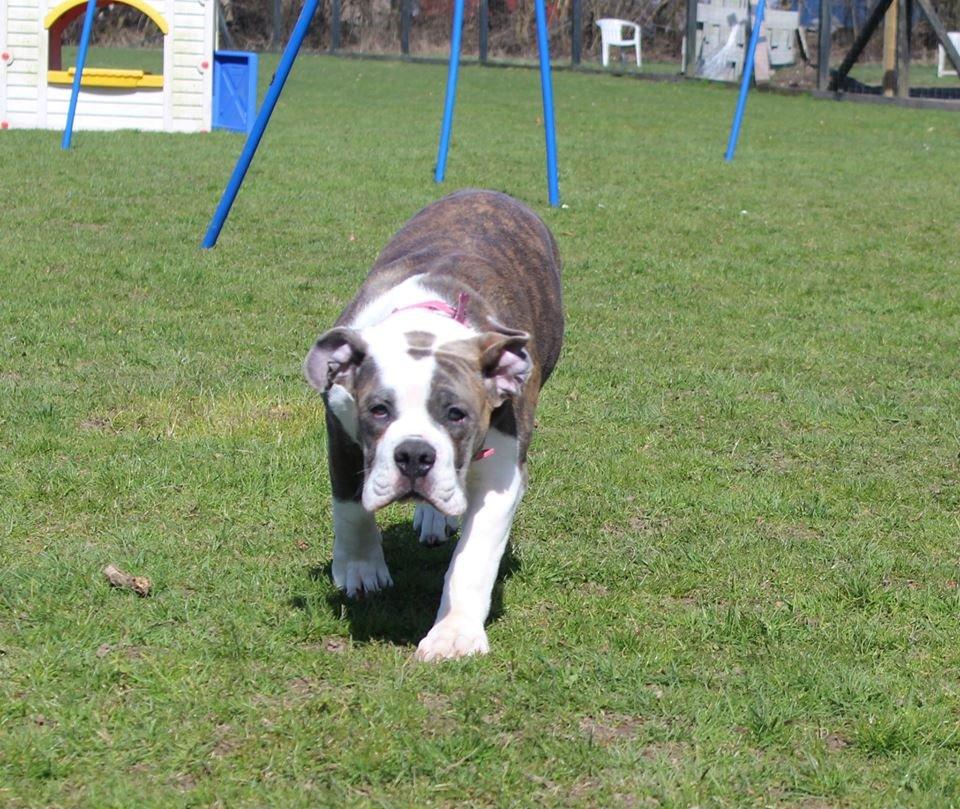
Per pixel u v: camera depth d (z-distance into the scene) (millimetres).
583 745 2141
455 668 2322
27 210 5973
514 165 7953
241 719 2180
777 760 2154
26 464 3098
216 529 2828
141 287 4637
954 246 6027
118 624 2436
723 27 14945
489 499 2418
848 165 8578
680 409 3668
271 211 6199
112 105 9406
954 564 2832
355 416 2320
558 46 17484
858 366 4094
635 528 2957
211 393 3566
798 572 2766
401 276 2551
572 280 5105
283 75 5180
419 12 18297
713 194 7219
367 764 2074
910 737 2203
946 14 15086
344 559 2598
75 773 2061
